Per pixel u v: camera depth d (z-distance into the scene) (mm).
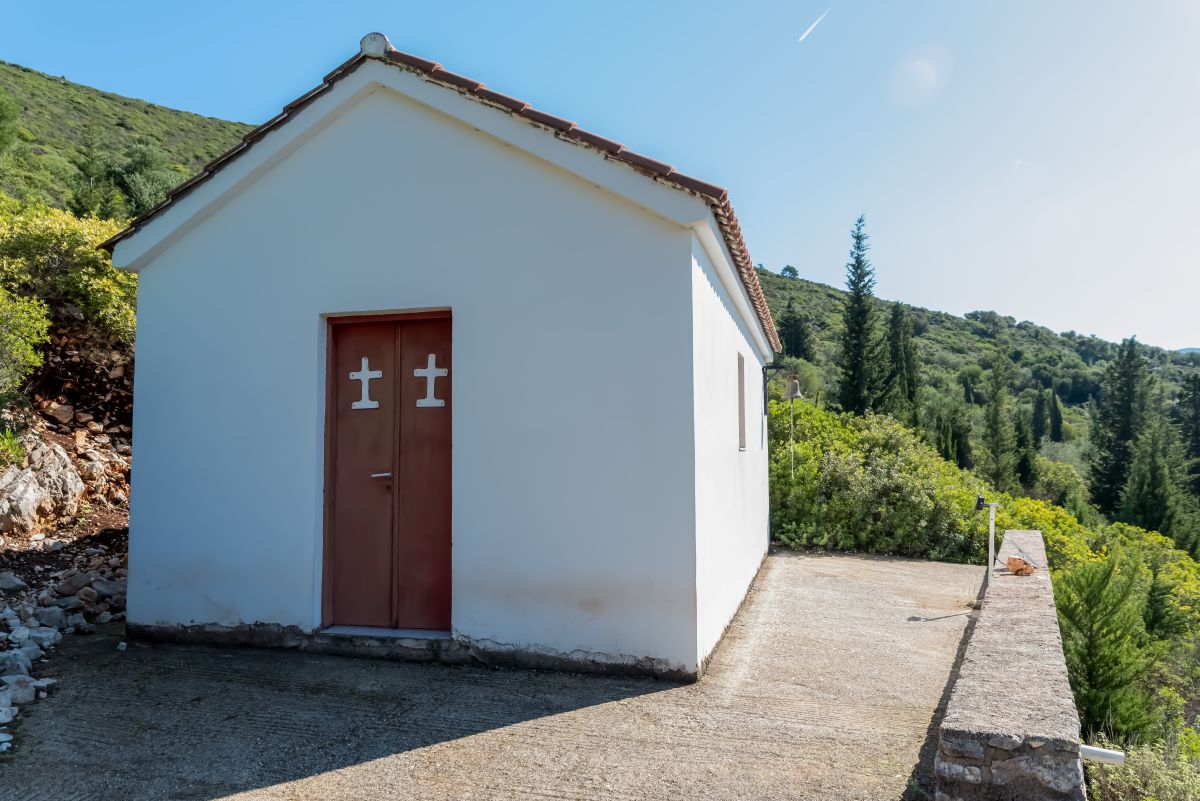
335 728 4125
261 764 3711
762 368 10734
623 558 4938
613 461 4980
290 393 5582
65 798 3396
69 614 6086
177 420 5770
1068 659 5773
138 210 27969
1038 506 14688
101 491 8180
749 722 4188
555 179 5180
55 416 8766
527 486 5109
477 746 3891
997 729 2764
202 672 5023
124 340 9703
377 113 5535
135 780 3559
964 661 3688
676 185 4777
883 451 12977
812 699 4555
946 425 33000
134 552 5762
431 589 5469
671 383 4914
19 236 9242
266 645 5504
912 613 6879
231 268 5742
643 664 4891
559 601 5027
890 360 35312
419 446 5551
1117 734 5391
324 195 5602
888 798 3330
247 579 5566
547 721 4203
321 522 5516
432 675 4973
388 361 5645
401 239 5441
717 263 5871
